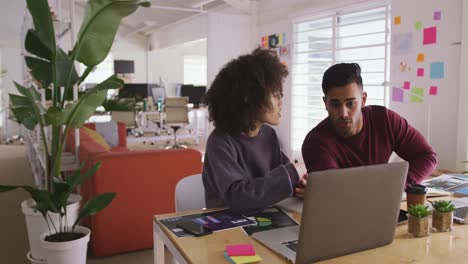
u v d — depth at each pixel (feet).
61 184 7.36
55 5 13.70
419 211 4.00
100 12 7.49
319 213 3.26
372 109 5.89
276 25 19.47
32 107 8.35
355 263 3.41
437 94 11.80
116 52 36.29
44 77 8.15
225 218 4.58
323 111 16.89
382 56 13.98
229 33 20.53
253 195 4.49
